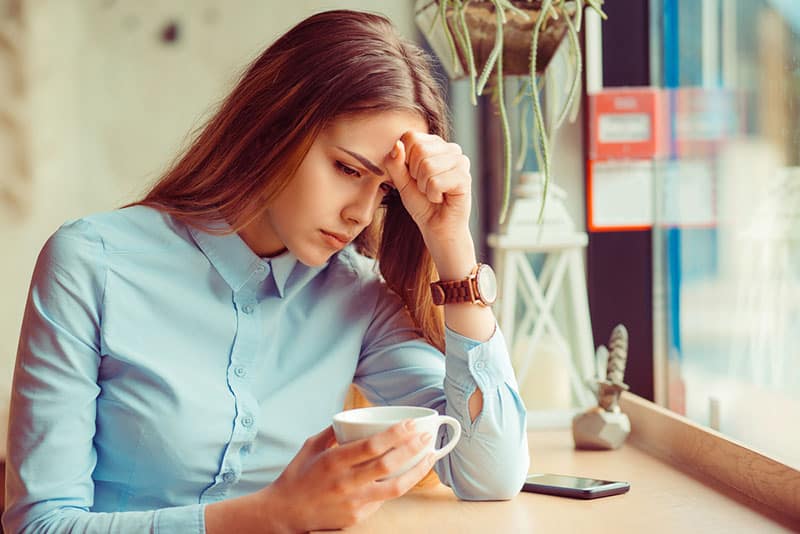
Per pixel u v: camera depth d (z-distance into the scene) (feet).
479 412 4.22
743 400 5.64
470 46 4.59
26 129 9.14
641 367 7.13
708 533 3.64
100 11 9.15
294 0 9.16
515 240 6.51
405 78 4.11
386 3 9.12
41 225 9.23
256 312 4.48
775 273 5.16
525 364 6.45
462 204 4.22
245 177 4.21
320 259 4.18
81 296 4.17
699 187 6.28
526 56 4.95
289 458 4.55
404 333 4.88
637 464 4.91
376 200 4.33
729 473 4.40
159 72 9.20
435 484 4.53
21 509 4.00
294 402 4.55
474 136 8.91
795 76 4.93
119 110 9.21
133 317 4.27
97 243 4.26
